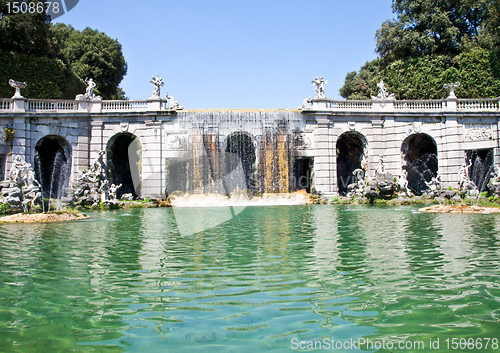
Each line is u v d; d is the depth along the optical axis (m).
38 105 32.12
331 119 35.03
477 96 39.19
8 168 30.30
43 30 36.75
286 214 21.14
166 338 4.94
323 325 5.32
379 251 10.12
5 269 8.52
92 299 6.49
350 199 32.03
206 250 10.52
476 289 6.82
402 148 34.91
